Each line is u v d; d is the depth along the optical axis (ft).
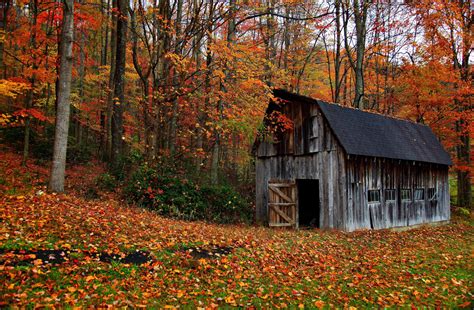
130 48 55.11
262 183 59.26
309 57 93.56
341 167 47.52
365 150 48.08
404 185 57.26
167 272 22.76
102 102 78.18
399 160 53.88
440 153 64.34
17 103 64.95
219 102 52.60
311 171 51.65
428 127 69.62
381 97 98.22
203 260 25.48
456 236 50.96
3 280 16.78
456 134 72.28
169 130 61.87
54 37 63.26
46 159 59.21
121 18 49.52
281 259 29.73
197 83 56.44
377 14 75.66
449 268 31.63
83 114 78.38
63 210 31.04
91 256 23.02
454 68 72.18
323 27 75.72
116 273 20.85
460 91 65.21
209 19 48.88
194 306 18.33
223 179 70.08
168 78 52.39
